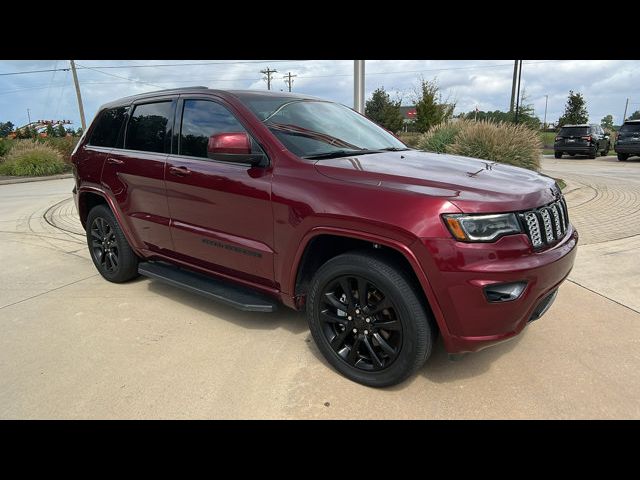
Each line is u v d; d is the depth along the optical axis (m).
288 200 2.76
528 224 2.36
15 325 3.67
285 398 2.61
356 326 2.69
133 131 4.00
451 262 2.25
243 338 3.34
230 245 3.18
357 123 3.82
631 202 7.93
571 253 2.64
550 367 2.85
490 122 10.28
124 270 4.39
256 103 3.25
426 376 2.79
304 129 3.21
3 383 2.83
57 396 2.68
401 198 2.38
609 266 4.60
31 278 4.84
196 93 3.49
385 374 2.60
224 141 2.83
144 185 3.77
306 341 3.28
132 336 3.42
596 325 3.39
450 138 10.94
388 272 2.46
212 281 3.57
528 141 9.61
